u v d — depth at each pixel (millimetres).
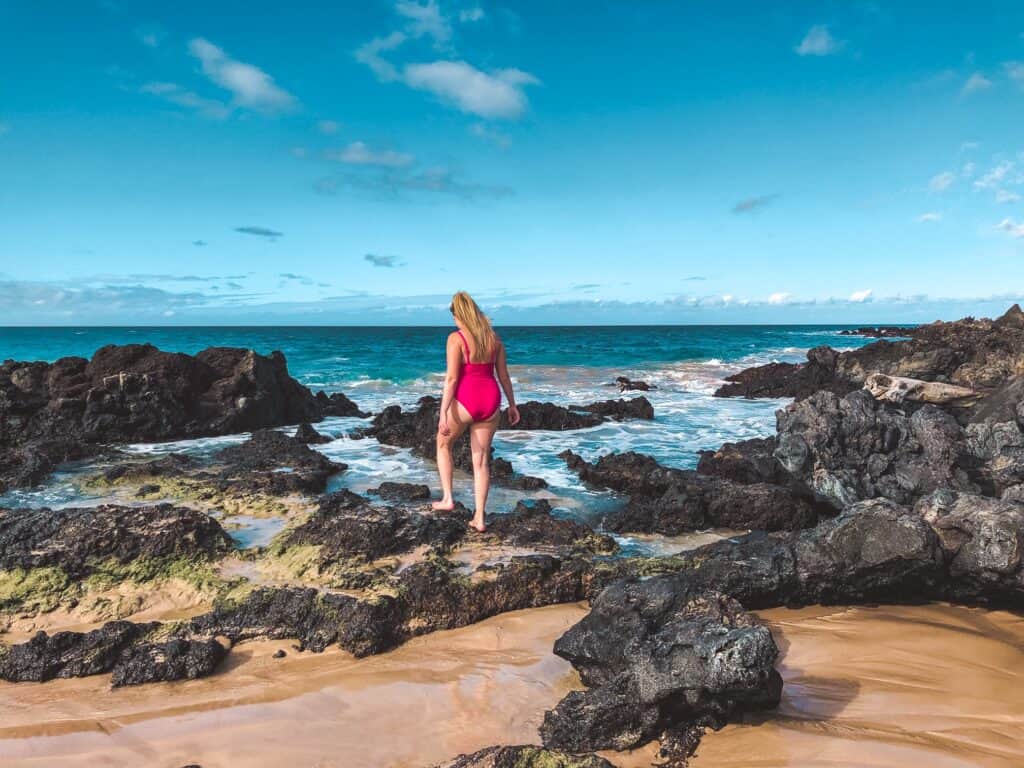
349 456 11508
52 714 4031
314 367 30750
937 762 3186
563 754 3270
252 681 4426
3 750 3654
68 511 6383
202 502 7902
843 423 8180
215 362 14797
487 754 3271
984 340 16188
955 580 5270
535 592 5660
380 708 4043
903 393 11938
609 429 14594
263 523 7113
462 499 8570
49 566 5602
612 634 4094
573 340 61906
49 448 10438
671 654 3613
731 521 7832
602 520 7848
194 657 4523
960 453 7715
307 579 5555
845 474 7902
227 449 11469
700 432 14234
